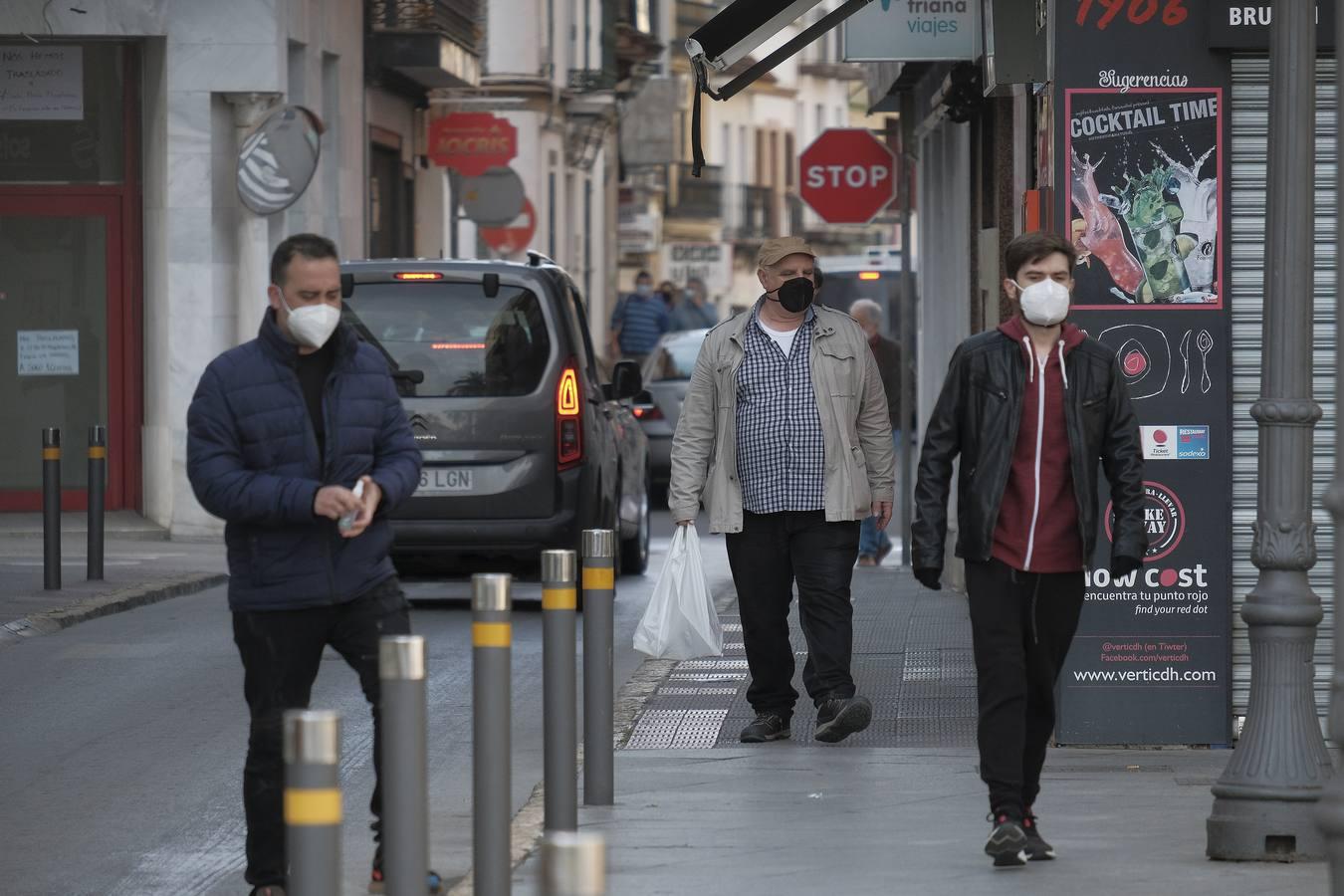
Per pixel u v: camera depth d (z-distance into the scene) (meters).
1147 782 29.16
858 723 32.78
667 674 40.59
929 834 25.73
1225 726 31.62
